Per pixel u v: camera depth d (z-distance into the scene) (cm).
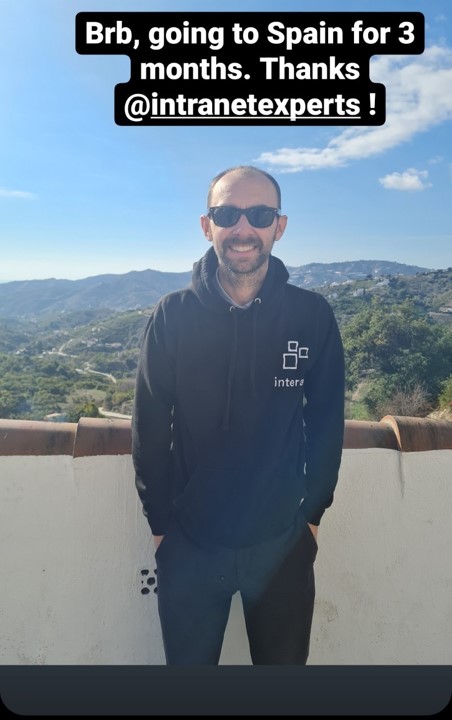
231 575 113
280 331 116
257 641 116
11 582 133
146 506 118
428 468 149
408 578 146
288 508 116
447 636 144
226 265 113
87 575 134
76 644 133
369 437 150
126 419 150
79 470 136
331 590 143
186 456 117
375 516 147
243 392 113
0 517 134
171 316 115
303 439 124
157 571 120
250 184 113
